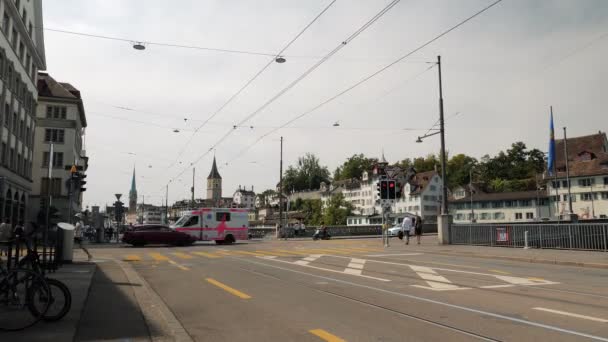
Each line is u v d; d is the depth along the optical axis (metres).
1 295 6.44
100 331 6.52
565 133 57.75
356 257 19.23
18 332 6.29
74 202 59.34
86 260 18.05
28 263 9.07
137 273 13.77
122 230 61.75
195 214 33.91
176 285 11.26
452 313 7.70
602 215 78.06
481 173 127.69
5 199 37.19
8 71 37.34
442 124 27.00
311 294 9.68
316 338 6.21
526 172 119.56
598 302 8.66
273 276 12.78
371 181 133.88
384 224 27.42
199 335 6.48
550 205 86.44
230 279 12.27
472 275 12.75
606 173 77.94
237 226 35.09
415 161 140.12
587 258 17.19
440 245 26.98
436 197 113.81
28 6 42.72
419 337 6.21
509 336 6.23
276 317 7.52
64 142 59.50
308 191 164.75
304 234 52.06
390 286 10.74
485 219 97.69
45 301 6.77
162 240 30.70
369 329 6.66
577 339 6.05
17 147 41.00
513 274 13.04
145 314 7.75
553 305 8.36
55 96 59.44
